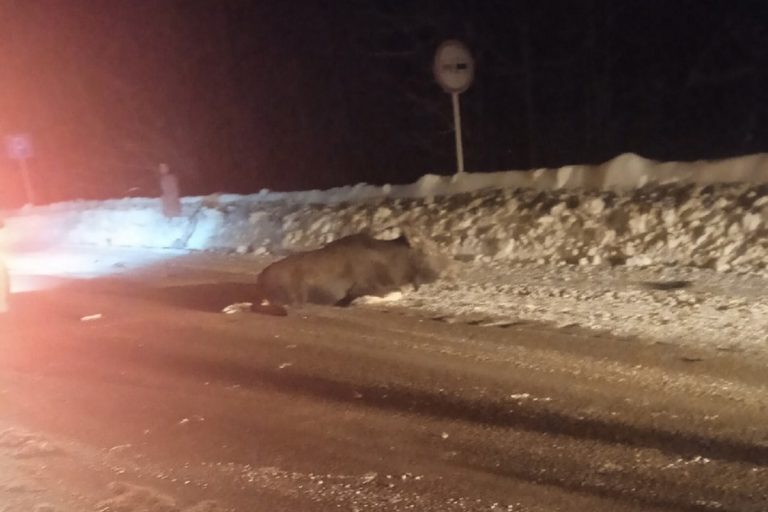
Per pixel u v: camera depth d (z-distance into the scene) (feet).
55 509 20.72
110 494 21.44
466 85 59.98
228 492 21.09
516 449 22.49
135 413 27.81
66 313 44.68
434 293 40.83
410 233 41.81
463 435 23.71
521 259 47.34
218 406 27.84
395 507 19.67
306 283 40.11
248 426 25.81
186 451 24.16
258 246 61.77
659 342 30.27
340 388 28.55
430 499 19.98
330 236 59.00
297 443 24.14
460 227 51.93
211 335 37.14
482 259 48.32
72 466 23.57
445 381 28.14
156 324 40.29
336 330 35.91
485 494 20.07
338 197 66.44
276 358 32.68
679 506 18.88
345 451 23.29
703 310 33.88
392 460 22.44
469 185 58.85
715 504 18.85
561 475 20.77
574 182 53.88
